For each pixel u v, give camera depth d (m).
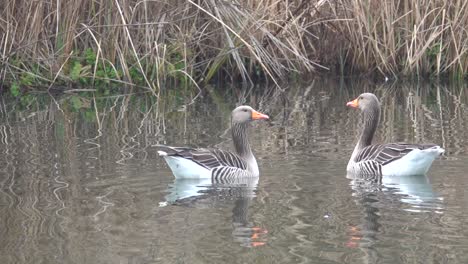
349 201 11.38
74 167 13.53
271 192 12.01
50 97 21.52
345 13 23.94
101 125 17.67
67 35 21.77
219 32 22.83
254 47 22.47
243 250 9.30
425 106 19.86
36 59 21.80
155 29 22.16
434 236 9.71
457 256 9.00
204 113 19.14
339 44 24.39
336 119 18.23
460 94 21.67
